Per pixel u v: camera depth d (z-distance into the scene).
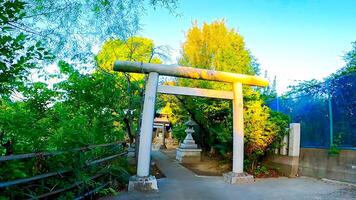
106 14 4.93
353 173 8.01
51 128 6.05
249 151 10.27
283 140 10.19
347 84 8.12
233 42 15.11
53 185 5.17
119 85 10.19
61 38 4.62
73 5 4.66
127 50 10.13
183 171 11.48
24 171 4.61
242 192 7.33
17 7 2.82
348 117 8.13
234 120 9.36
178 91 8.92
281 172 10.10
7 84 3.39
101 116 9.42
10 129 4.85
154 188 7.57
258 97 10.95
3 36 2.82
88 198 6.06
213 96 9.27
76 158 5.68
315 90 9.32
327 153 8.81
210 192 7.33
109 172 7.28
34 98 6.34
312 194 7.00
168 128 29.81
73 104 8.73
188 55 16.53
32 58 3.16
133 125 11.68
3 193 4.19
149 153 7.96
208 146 16.53
